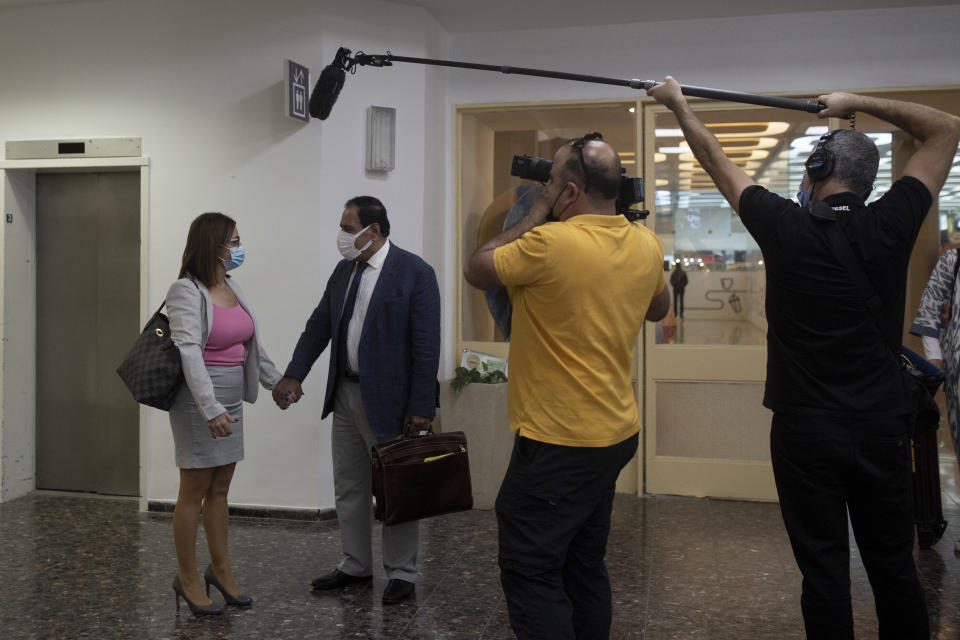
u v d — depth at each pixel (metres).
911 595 2.19
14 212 5.01
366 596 3.41
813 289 2.06
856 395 2.08
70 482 5.15
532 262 2.13
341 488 3.50
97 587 3.51
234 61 4.67
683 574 3.71
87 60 4.88
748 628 3.09
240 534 4.30
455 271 5.40
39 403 5.16
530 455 2.19
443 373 5.30
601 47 5.16
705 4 4.77
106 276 5.03
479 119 5.36
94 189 5.04
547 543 2.17
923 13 4.81
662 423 5.20
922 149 2.13
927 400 3.68
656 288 2.34
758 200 2.14
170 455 4.74
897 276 2.07
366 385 3.31
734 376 5.10
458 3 4.76
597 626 2.37
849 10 4.88
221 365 3.17
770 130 5.02
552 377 2.17
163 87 4.78
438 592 3.46
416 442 3.19
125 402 5.04
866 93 4.89
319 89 4.34
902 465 2.12
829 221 2.05
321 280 4.58
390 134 4.70
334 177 4.61
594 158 2.19
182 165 4.76
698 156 2.28
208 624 3.12
